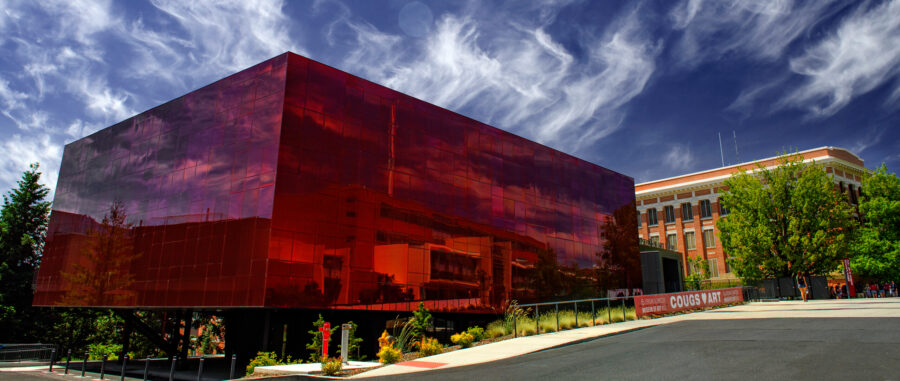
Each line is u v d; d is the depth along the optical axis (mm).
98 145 32844
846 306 26188
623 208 43781
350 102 25062
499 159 32969
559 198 37188
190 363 29328
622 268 41656
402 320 25312
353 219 23953
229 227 22656
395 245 25516
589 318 24656
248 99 23969
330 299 22344
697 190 68500
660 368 10828
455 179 29641
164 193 26734
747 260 45156
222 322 40031
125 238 28250
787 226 44750
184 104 27328
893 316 18250
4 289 38594
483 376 11383
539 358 13711
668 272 51094
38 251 43500
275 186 21344
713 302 30938
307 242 22000
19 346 32781
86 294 29531
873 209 48281
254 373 14672
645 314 24828
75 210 32844
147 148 28906
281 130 21969
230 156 23844
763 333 15227
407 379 11789
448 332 27828
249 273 21109
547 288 34094
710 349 12875
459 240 28953
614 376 10320
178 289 24125
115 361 32625
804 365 10055
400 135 27062
